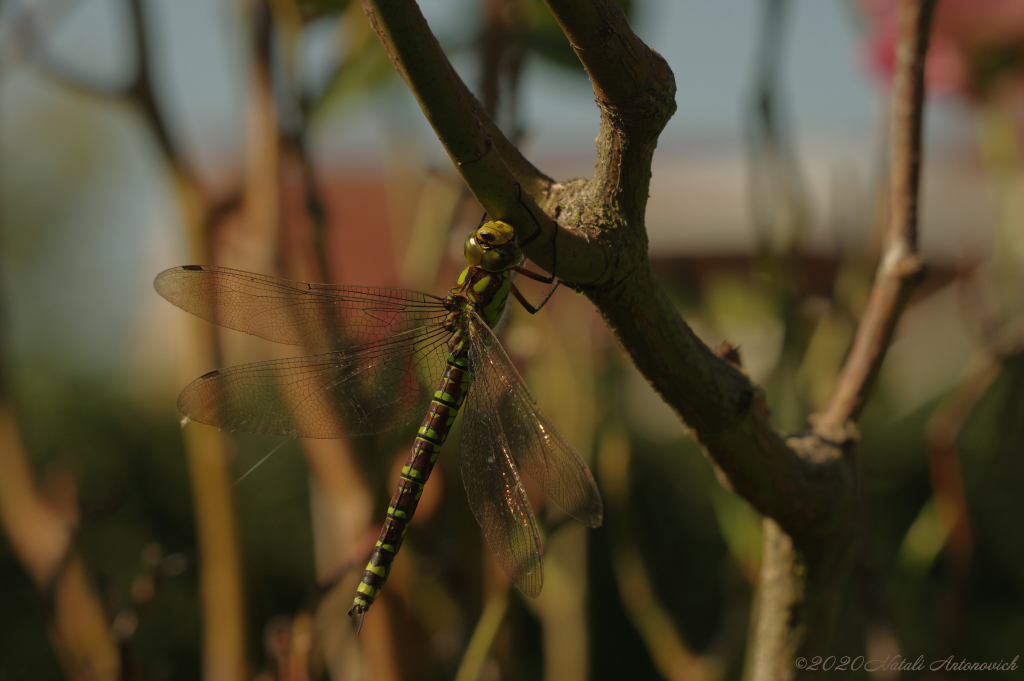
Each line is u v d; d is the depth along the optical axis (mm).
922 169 1507
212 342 1549
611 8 1403
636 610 1583
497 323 1562
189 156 1549
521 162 1488
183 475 3129
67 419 3367
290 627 1539
